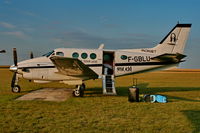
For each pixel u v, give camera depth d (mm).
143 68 11922
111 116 6051
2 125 4961
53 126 4934
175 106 7766
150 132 4574
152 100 8766
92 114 6273
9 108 7000
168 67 12102
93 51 11594
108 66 11805
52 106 7488
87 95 11023
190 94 11891
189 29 12039
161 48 12164
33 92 11922
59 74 10938
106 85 10789
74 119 5637
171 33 12117
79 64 9250
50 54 11438
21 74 11305
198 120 5656
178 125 5156
